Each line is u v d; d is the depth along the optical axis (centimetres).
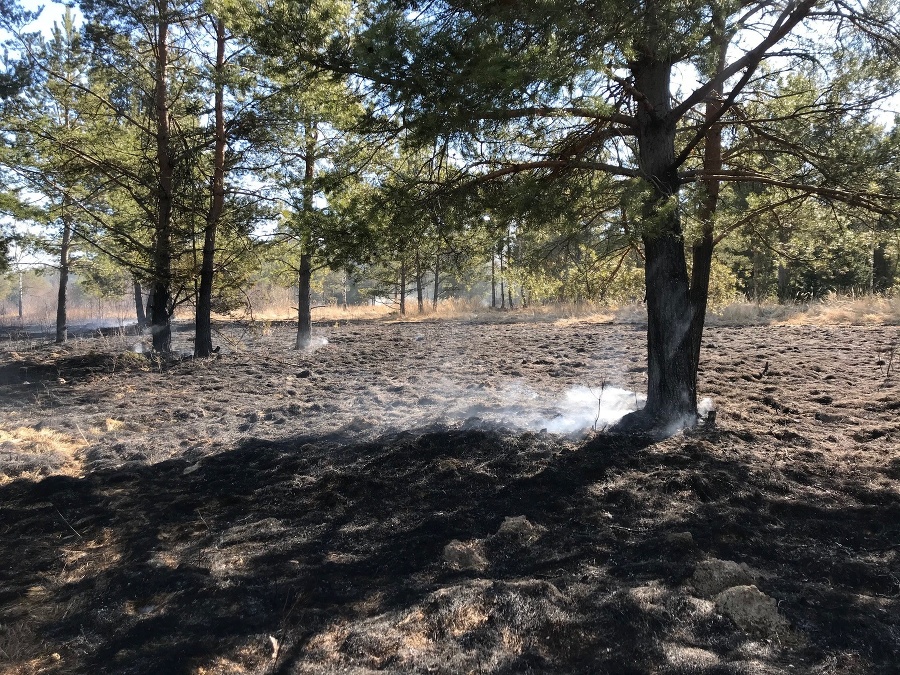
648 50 470
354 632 290
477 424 612
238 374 1039
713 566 329
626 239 495
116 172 1215
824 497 444
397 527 414
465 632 284
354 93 529
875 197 541
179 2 1109
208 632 295
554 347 1316
